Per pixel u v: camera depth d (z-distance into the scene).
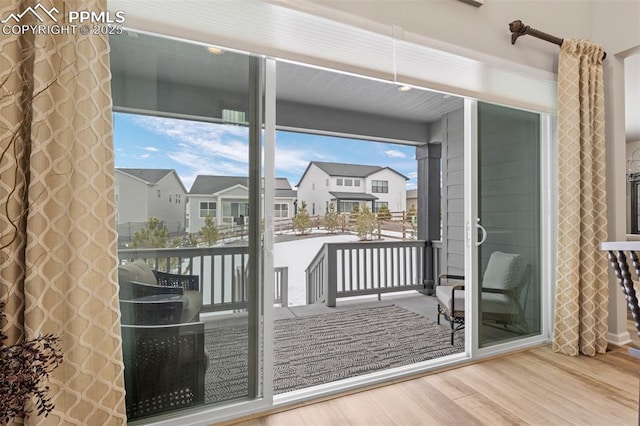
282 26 1.67
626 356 2.35
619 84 2.59
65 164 1.23
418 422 1.62
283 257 4.53
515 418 1.63
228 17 1.57
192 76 1.63
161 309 1.59
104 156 1.30
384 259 4.84
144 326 1.56
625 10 2.48
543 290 2.71
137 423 1.54
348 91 3.77
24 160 1.19
